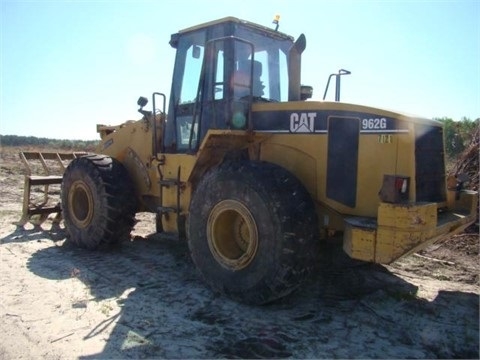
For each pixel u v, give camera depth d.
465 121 13.23
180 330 3.76
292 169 4.70
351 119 4.36
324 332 3.76
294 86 5.24
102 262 5.73
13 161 18.44
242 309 4.21
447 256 6.09
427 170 4.45
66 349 3.40
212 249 4.57
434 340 3.62
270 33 5.61
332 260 5.28
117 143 6.93
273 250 4.04
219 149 4.95
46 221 8.12
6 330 3.71
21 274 5.16
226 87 5.05
